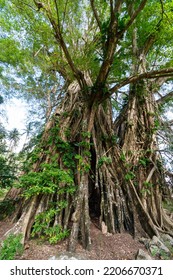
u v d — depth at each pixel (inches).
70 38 201.6
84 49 197.2
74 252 130.9
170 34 232.2
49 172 156.8
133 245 154.0
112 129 232.1
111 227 170.6
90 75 245.9
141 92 256.4
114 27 145.5
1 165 233.8
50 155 187.8
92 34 219.0
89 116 203.6
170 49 259.1
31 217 153.1
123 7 198.5
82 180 170.4
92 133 213.2
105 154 205.8
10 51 264.1
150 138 230.4
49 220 149.3
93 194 221.9
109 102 251.6
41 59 255.4
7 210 193.6
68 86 277.9
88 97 206.8
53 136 199.5
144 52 274.1
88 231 147.3
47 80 356.5
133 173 204.1
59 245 138.1
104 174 196.7
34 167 187.5
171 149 237.1
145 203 196.1
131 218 185.2
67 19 196.2
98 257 131.3
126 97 272.2
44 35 191.9
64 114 219.6
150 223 177.5
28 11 180.2
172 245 161.9
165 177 232.2
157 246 150.6
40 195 164.2
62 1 183.6
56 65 231.3
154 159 223.0
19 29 228.8
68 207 165.6
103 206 183.2
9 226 165.3
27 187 160.9
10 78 345.7
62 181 156.7
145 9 221.5
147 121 243.8
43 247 133.1
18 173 245.4
